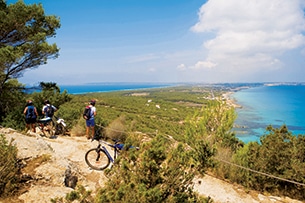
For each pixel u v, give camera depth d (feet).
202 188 21.65
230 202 19.76
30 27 48.19
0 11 42.50
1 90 47.14
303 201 21.54
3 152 16.66
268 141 24.68
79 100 202.59
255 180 23.12
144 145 11.97
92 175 22.72
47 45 46.21
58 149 29.48
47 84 54.65
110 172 12.28
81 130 41.24
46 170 18.75
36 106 46.96
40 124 36.78
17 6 44.83
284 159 22.77
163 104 416.05
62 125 39.83
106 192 11.37
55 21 51.85
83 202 11.88
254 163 23.94
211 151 13.52
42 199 15.42
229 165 24.90
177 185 11.64
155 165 11.10
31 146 22.38
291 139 25.96
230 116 30.27
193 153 12.85
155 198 9.96
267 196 21.84
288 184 22.62
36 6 47.26
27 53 45.32
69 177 19.67
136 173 11.44
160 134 12.27
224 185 22.93
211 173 25.46
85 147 31.14
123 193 10.30
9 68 42.73
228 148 27.96
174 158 11.69
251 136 149.38
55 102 51.62
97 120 43.11
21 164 18.65
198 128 30.76
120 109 289.94
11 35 46.85
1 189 15.14
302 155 23.89
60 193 16.52
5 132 25.05
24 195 15.49
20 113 42.52
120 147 23.17
